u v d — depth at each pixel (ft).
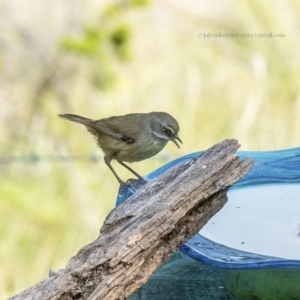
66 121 47.06
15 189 41.57
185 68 47.57
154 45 49.98
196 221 19.03
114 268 17.60
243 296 21.25
